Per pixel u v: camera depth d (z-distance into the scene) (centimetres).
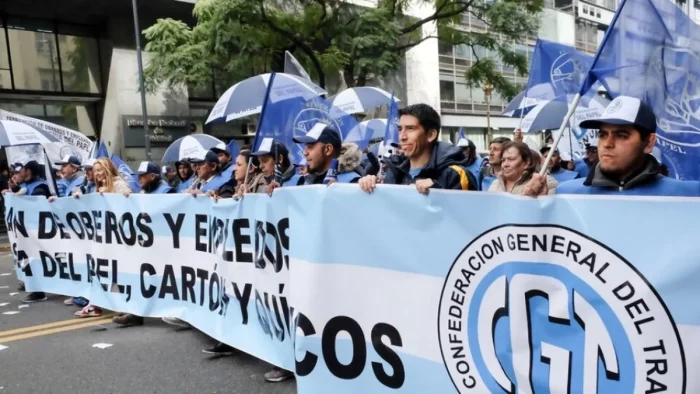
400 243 257
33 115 1933
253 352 396
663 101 334
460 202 234
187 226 477
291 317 345
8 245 1344
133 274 530
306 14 1590
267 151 454
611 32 324
